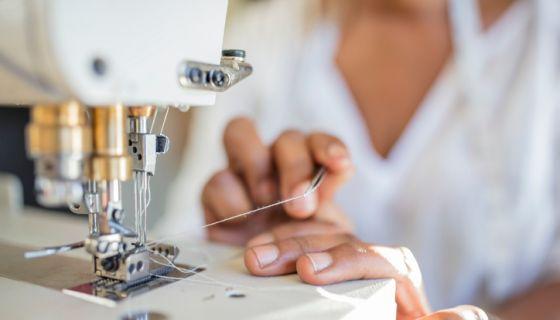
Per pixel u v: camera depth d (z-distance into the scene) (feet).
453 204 4.01
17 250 2.14
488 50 4.08
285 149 2.48
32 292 1.54
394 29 4.42
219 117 5.00
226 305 1.41
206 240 2.59
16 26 1.03
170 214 4.88
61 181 1.17
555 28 4.09
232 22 5.12
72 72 1.03
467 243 3.99
